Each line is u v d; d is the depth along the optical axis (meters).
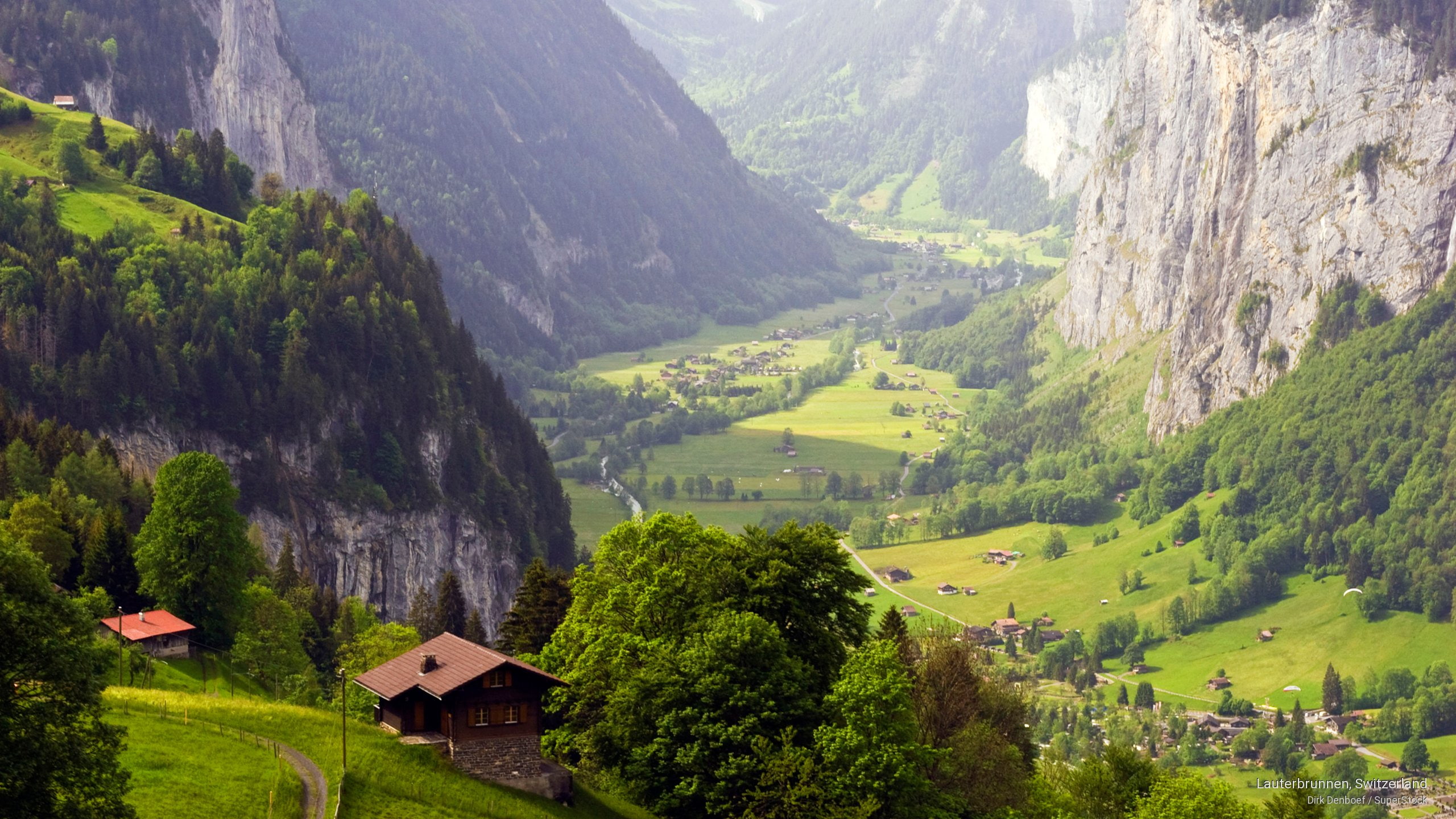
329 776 89.56
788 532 107.38
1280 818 100.25
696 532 115.12
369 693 112.94
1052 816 102.81
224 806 84.50
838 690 94.12
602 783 101.38
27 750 63.34
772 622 102.25
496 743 94.25
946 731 108.88
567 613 115.38
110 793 67.56
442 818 88.12
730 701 93.19
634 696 95.38
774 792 88.12
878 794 90.12
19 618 65.62
